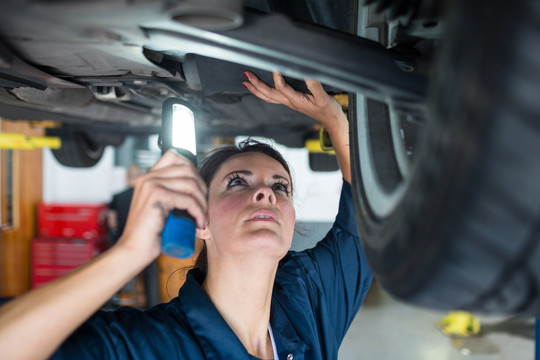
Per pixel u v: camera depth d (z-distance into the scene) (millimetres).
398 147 599
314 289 1050
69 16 455
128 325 724
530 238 328
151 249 521
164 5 407
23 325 476
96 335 671
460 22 313
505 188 304
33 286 4457
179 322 802
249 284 836
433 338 3760
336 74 477
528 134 289
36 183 4742
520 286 365
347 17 1059
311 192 5078
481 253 335
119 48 613
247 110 1669
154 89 1214
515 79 281
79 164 2523
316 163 2562
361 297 1145
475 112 296
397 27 593
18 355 470
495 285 363
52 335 491
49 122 2314
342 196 1135
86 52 667
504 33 284
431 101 353
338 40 487
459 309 405
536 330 1134
